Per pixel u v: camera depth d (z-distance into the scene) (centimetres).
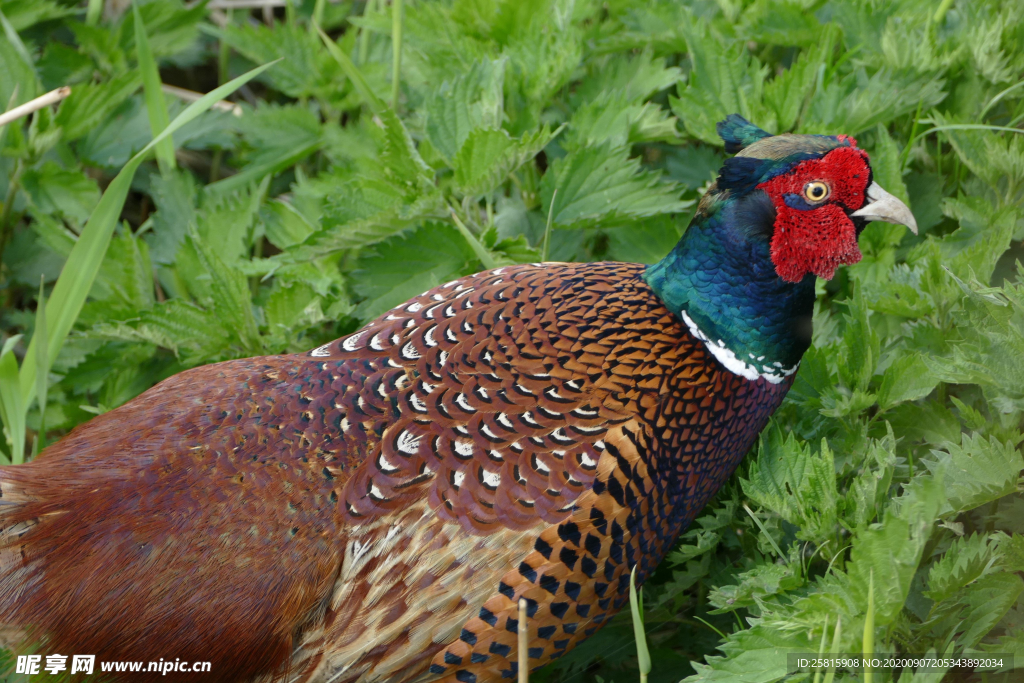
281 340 310
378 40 403
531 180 336
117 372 325
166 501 200
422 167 297
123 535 197
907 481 244
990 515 234
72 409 325
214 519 200
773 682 210
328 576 204
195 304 332
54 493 200
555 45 337
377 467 208
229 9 434
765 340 231
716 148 341
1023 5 314
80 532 197
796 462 234
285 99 435
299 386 220
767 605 219
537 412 215
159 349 330
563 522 207
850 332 258
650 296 236
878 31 340
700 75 321
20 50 356
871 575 182
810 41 341
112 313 326
